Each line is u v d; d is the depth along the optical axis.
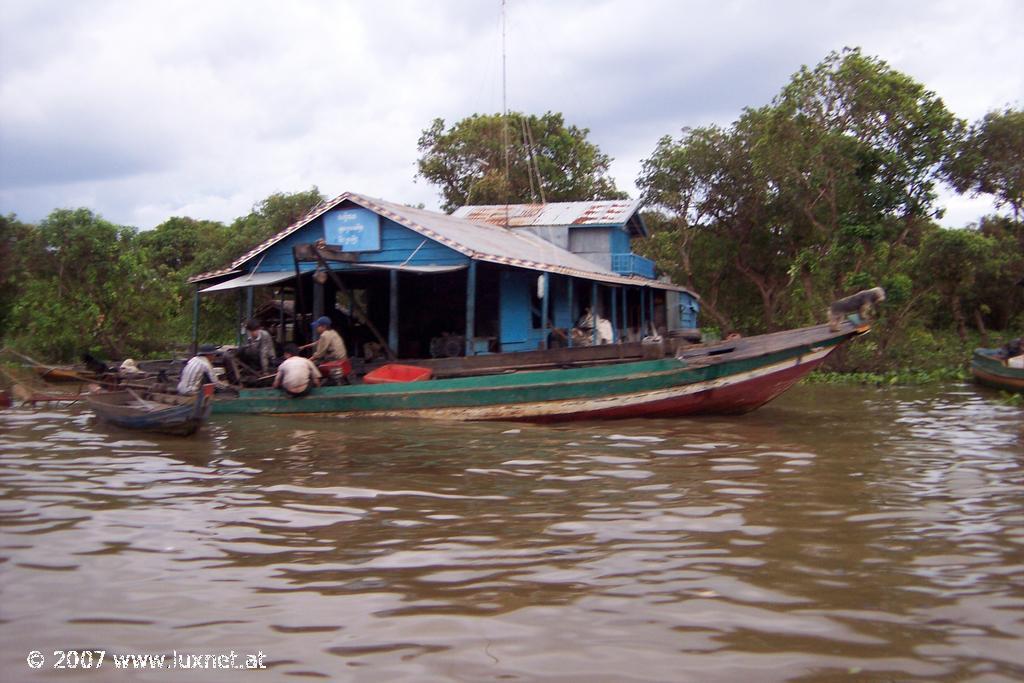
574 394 13.65
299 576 5.63
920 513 7.20
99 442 11.73
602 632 4.63
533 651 4.39
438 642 4.52
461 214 28.50
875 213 26.59
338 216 18.03
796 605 5.02
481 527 6.81
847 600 5.10
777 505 7.50
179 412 11.97
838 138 25.89
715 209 33.44
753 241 33.72
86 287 24.92
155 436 12.26
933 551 6.09
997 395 18.97
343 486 8.45
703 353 13.81
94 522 7.08
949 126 26.27
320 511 7.39
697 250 34.72
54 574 5.73
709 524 6.84
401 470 9.32
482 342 17.23
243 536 6.62
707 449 10.70
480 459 10.00
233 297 29.09
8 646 4.57
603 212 27.33
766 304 34.09
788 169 27.17
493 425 13.37
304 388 14.53
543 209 28.30
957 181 28.00
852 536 6.48
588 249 26.34
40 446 11.38
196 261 30.81
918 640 4.51
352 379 15.76
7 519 7.20
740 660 4.27
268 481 8.76
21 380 19.31
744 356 13.59
